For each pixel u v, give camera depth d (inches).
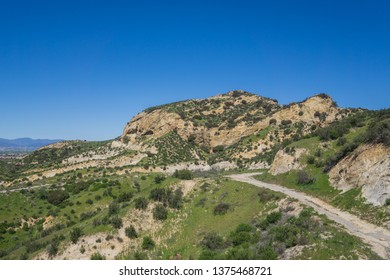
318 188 2239.2
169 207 2266.2
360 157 2062.0
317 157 2637.8
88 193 3277.6
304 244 1396.4
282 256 1364.4
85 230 2082.9
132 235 2025.1
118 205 2314.2
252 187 2380.7
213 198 2337.6
